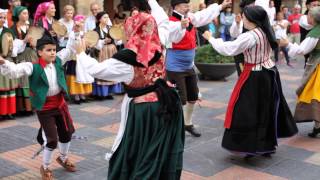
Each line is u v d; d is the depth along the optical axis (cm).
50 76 384
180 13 471
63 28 658
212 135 546
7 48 561
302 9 1628
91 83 724
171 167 296
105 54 734
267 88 430
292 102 721
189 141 521
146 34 285
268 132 442
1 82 593
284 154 481
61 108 398
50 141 387
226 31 1210
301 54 498
